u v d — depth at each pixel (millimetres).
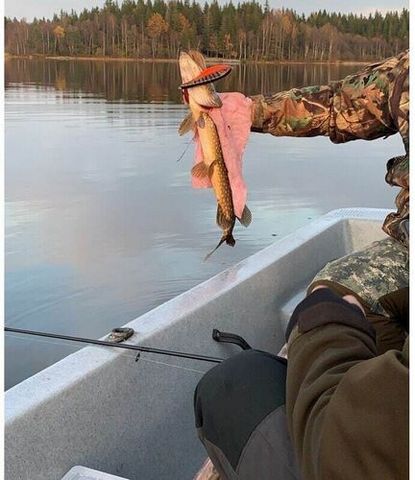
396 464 922
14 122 10969
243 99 1857
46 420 1568
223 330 2307
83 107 12414
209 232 5988
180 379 2051
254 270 2557
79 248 5422
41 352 3848
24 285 4723
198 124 1809
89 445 1698
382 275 1648
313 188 7816
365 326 1212
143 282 4828
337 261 1742
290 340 1258
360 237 3299
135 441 1861
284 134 1870
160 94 12508
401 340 1572
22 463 1513
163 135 9961
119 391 1800
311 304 1247
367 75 1758
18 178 7684
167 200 7023
